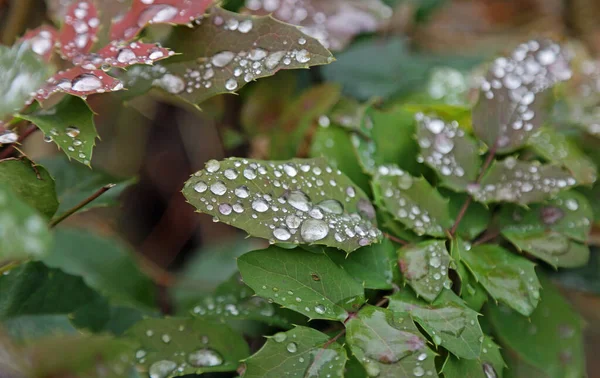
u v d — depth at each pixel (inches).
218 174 16.7
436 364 17.1
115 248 21.6
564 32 27.6
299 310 16.5
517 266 17.6
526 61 18.4
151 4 17.3
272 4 19.9
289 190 16.9
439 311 16.9
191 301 21.6
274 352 16.5
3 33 20.5
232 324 18.7
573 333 17.9
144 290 21.3
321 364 16.5
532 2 29.7
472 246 17.8
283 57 17.0
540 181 18.0
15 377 15.7
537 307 18.0
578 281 18.9
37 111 16.9
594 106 20.4
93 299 18.3
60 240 21.5
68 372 15.8
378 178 17.9
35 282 17.6
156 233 29.4
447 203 17.9
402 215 17.7
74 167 18.7
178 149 30.3
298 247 16.9
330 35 20.5
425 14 23.2
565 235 17.9
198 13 17.2
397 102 20.5
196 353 17.2
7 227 14.9
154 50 17.0
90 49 17.2
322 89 19.6
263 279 16.7
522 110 18.2
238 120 20.6
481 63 22.5
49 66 16.2
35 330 17.3
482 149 18.3
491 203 18.3
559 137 19.0
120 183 18.8
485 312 18.0
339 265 17.2
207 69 17.3
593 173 18.5
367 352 16.4
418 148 18.5
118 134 29.6
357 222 17.1
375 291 17.5
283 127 19.6
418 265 17.3
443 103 20.4
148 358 17.1
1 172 16.3
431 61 21.8
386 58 21.3
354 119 18.9
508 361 18.2
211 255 25.1
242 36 17.3
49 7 19.1
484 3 29.9
